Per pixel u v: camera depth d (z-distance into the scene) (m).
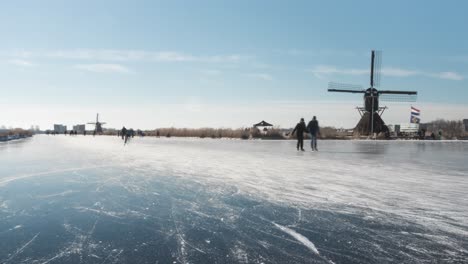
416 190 6.96
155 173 9.76
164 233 4.47
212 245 4.03
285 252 3.80
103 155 16.38
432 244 3.99
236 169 10.48
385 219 4.98
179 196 6.65
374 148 21.17
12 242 4.14
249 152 17.58
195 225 4.81
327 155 15.42
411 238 4.19
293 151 18.27
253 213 5.40
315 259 3.60
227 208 5.72
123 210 5.64
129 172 10.00
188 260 3.59
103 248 3.94
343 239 4.19
